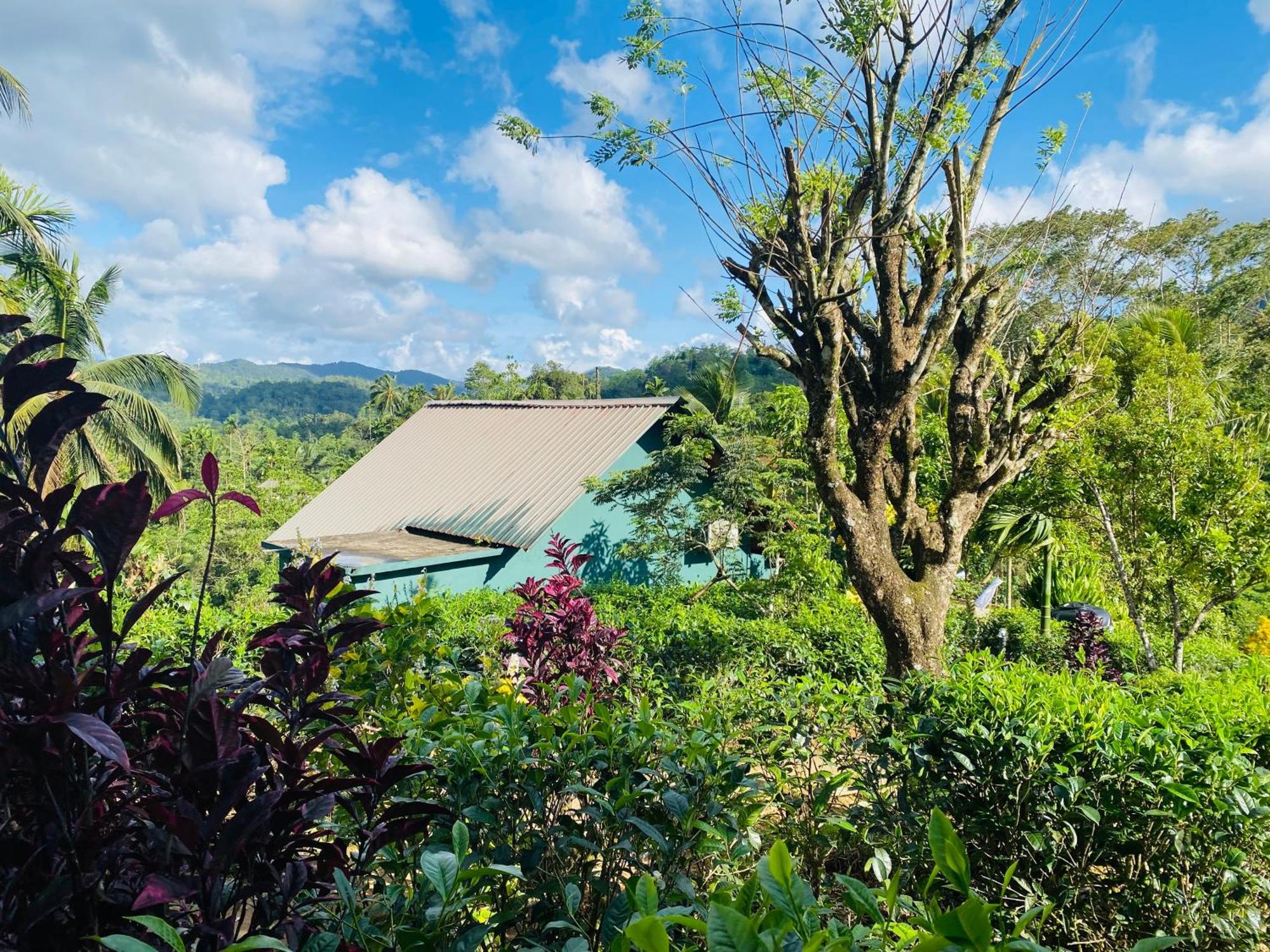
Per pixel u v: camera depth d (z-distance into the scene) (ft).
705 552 54.24
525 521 49.65
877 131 19.52
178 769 6.48
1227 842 10.44
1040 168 20.57
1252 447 33.24
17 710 6.01
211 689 6.02
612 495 47.34
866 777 12.35
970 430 22.72
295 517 64.18
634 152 18.90
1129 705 12.28
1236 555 30.58
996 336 26.84
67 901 5.50
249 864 6.24
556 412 63.31
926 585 22.29
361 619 8.50
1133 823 10.83
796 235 20.20
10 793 6.02
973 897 3.86
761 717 13.50
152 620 20.77
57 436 6.44
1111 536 34.30
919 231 21.26
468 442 64.95
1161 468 32.73
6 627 5.23
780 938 3.71
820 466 21.57
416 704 10.77
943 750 11.93
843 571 50.49
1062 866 11.33
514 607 30.53
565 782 8.91
